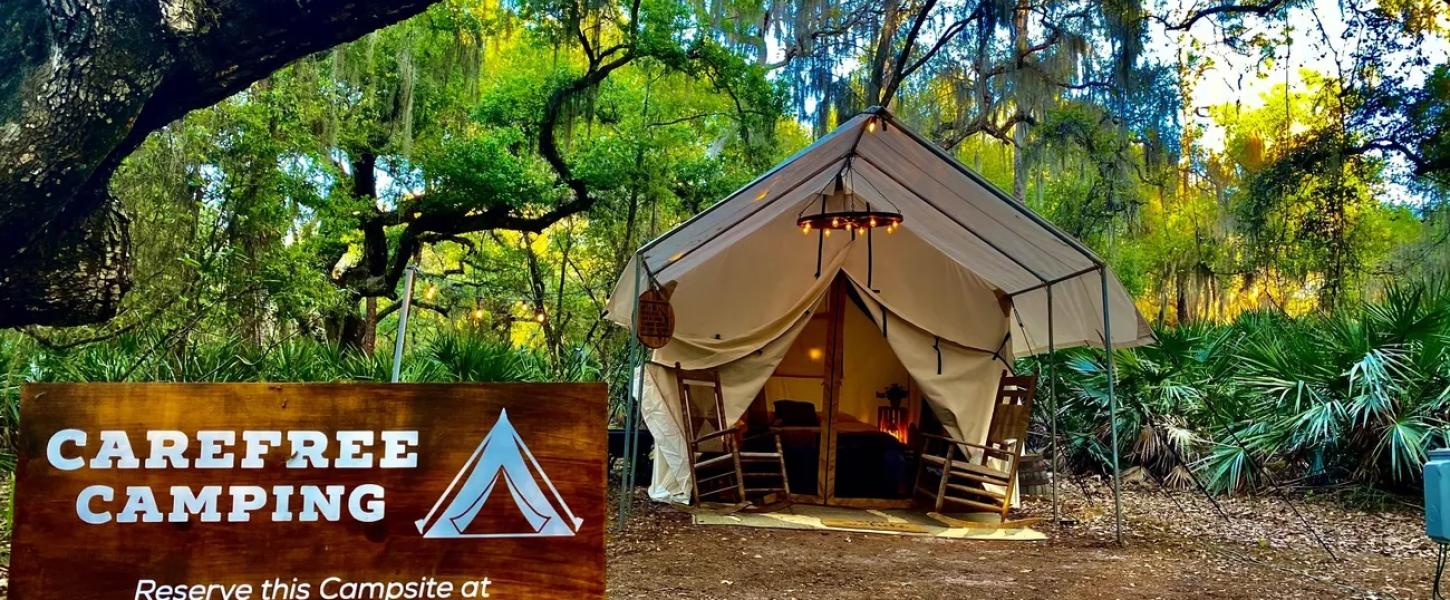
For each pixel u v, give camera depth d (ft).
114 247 13.42
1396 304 26.35
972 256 23.73
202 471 7.92
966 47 52.49
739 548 19.13
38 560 7.65
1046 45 50.98
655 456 26.13
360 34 12.55
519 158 46.21
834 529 21.44
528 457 8.27
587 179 45.93
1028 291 24.66
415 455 8.16
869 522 22.29
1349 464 26.86
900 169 20.06
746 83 46.03
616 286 25.11
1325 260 43.39
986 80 53.26
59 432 7.78
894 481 24.76
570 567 8.21
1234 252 63.21
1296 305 57.26
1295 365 27.09
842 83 49.01
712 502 24.44
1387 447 25.18
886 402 29.32
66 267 12.71
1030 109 53.16
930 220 22.70
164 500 7.86
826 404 24.99
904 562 18.02
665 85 52.06
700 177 49.42
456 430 8.22
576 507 8.29
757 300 25.41
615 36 47.19
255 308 32.50
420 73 43.86
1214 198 63.36
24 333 23.12
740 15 50.93
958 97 54.90
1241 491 27.25
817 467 25.59
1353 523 23.04
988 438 23.77
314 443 8.06
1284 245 45.32
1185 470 28.43
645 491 27.37
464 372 29.37
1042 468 27.81
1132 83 48.78
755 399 26.58
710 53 44.93
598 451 8.35
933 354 24.75
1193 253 65.62
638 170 46.60
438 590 8.09
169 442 7.89
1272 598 15.46
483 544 8.17
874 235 25.25
